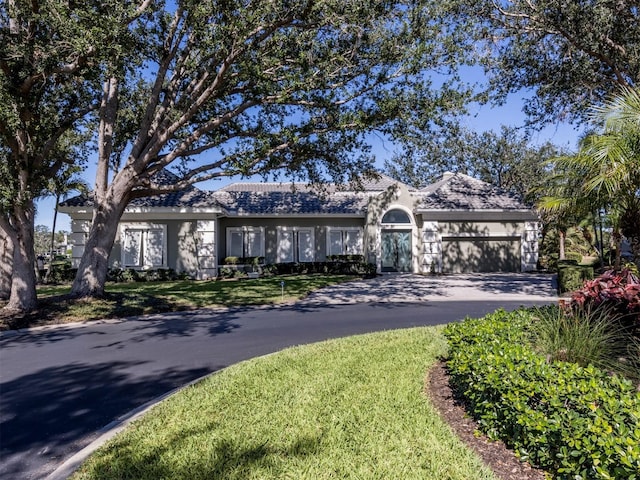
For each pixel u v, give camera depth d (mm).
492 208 25062
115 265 23141
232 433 4488
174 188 14672
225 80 13531
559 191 10172
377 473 3645
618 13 14453
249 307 14469
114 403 5820
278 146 13984
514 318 6785
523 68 17422
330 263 25672
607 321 6109
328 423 4652
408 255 26234
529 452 3686
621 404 3344
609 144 7539
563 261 22328
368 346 8070
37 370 7430
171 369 7391
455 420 4734
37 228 49719
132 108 17312
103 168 14922
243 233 26203
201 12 11305
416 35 12688
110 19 9938
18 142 12750
